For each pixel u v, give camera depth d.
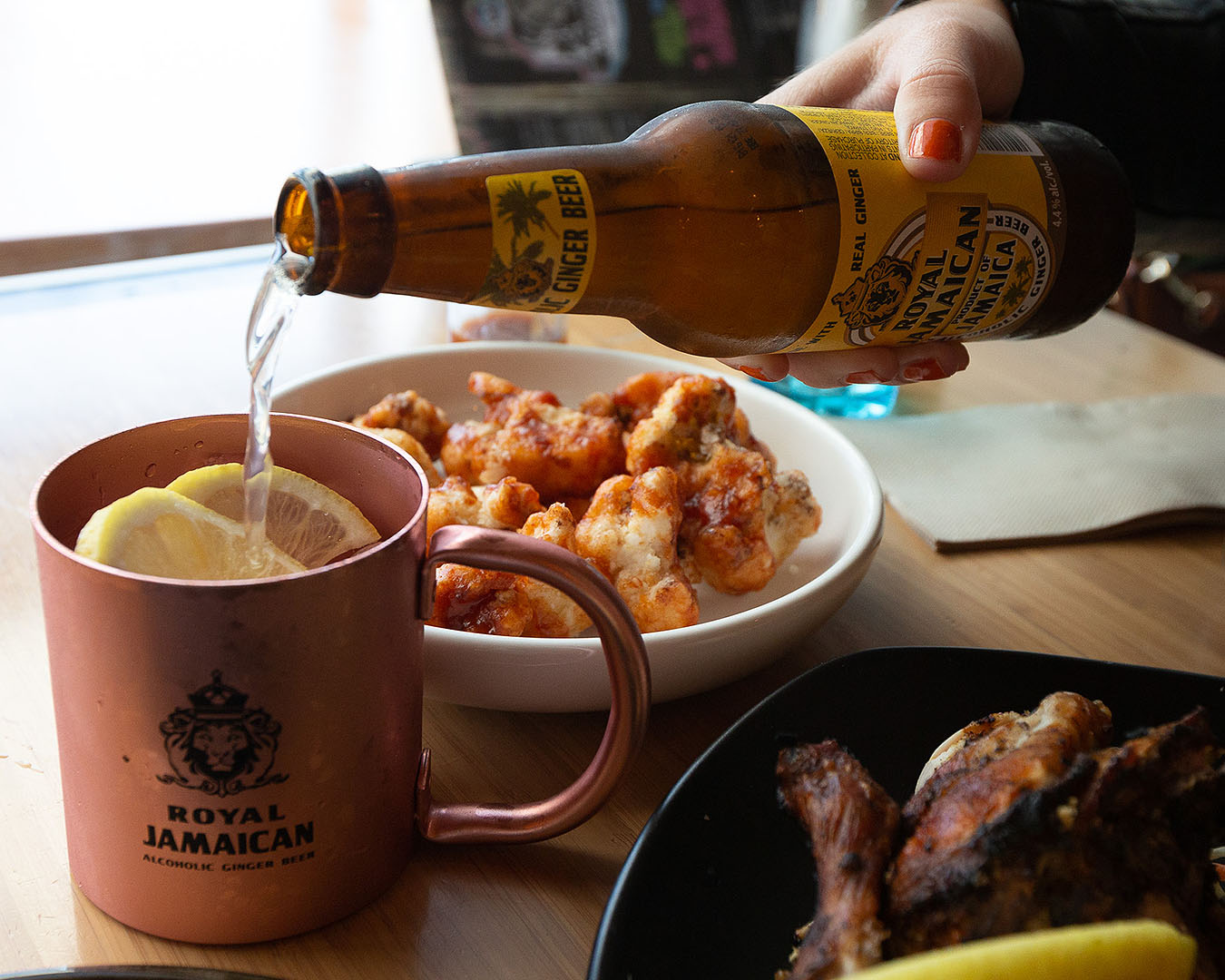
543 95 0.96
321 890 0.38
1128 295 1.24
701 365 0.74
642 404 0.57
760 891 0.38
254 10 1.69
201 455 0.40
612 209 0.41
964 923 0.33
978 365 0.79
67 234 0.80
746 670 0.46
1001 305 0.47
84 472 0.38
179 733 0.35
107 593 0.34
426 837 0.40
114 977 0.36
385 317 0.77
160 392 0.64
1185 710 0.43
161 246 0.83
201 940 0.38
